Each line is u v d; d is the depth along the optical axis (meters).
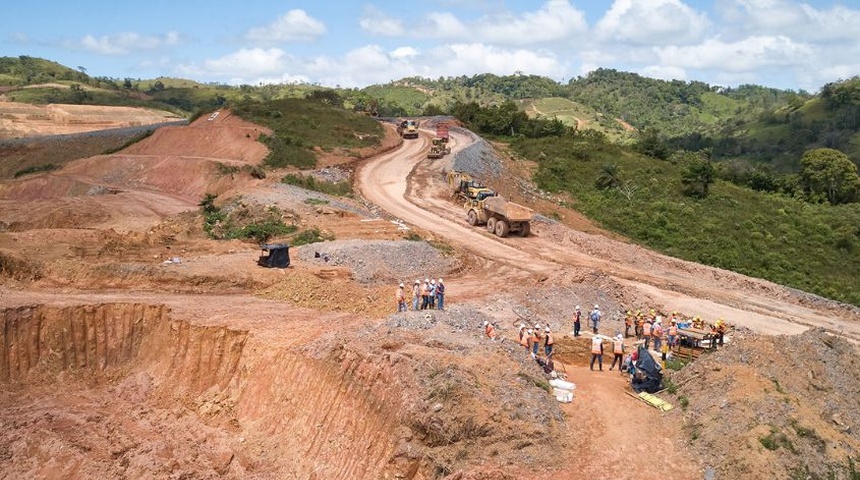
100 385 26.70
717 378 20.91
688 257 52.66
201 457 21.94
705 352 27.02
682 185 68.56
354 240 39.31
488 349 21.70
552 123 96.88
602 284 35.41
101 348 27.42
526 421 19.03
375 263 36.00
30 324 26.88
